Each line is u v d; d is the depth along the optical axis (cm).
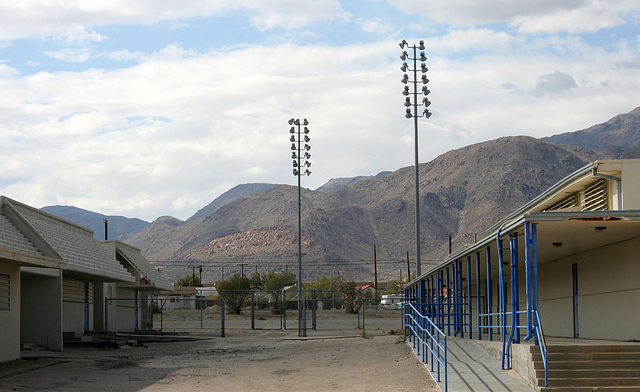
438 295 2697
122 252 4409
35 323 2764
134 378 1961
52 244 2908
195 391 1694
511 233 1664
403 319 3984
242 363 2370
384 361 2191
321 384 1778
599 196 1975
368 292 8975
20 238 2673
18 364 2184
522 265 2619
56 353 2647
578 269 2161
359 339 3425
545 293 2503
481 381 1598
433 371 1775
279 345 3212
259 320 5962
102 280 3631
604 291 1959
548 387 1425
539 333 1483
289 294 9094
